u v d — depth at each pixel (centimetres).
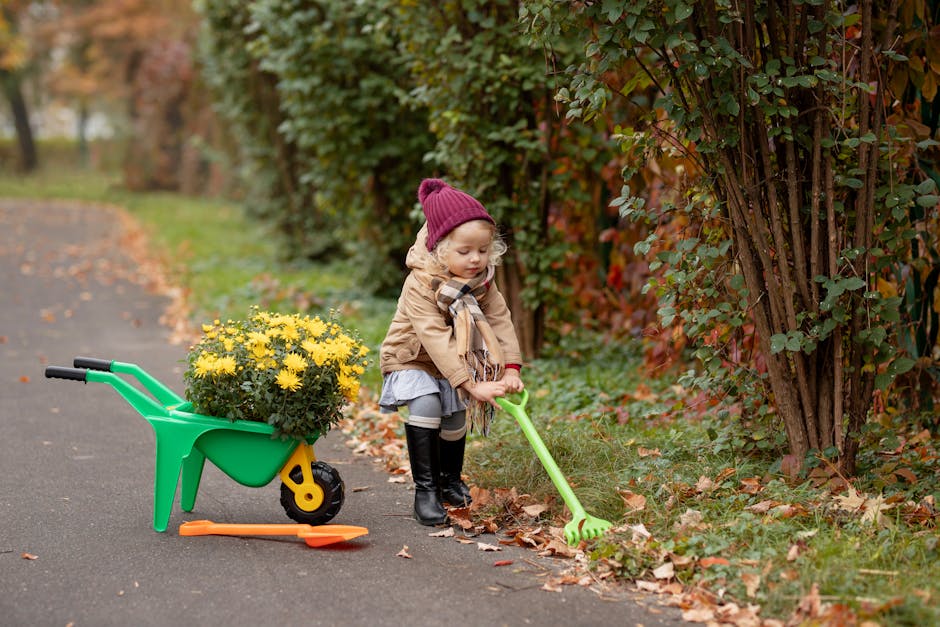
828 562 471
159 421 566
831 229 588
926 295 752
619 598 471
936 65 617
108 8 4919
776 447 650
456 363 569
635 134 631
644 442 717
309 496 566
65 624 444
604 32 569
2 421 877
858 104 587
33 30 5447
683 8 541
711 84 581
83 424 872
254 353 553
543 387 943
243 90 2145
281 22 1439
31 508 623
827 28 576
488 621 446
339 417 575
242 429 555
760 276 616
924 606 427
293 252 2036
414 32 1068
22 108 6128
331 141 1484
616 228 1188
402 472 723
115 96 5397
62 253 2464
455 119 1030
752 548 498
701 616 444
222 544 554
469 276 585
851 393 609
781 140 593
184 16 4481
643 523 554
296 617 451
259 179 2233
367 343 1138
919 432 731
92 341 1352
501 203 1056
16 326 1480
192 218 3312
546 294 1081
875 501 543
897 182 594
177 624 444
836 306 588
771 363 612
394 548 548
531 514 587
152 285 1919
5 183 5381
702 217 633
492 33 1012
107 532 575
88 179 5791
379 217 1521
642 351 1087
